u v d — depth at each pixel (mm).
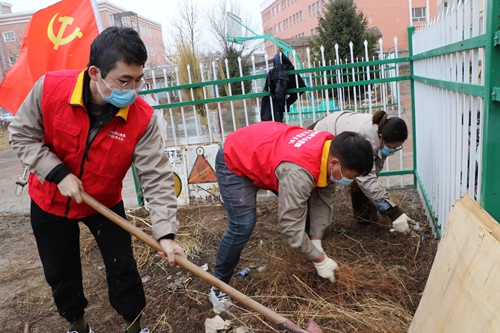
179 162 4973
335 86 4684
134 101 2045
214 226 4355
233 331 2590
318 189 2775
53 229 2205
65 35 4395
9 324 2992
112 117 1970
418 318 2006
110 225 2297
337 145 2256
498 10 1732
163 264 3602
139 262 3662
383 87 6945
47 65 4398
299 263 3027
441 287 1799
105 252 2340
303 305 2695
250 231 2674
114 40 1752
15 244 4461
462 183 2576
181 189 5016
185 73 5461
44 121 1981
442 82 2955
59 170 1985
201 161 4953
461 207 1844
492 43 1760
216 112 5922
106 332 2789
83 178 2105
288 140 2463
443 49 2836
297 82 4742
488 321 1301
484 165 1885
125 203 5418
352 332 2402
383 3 35500
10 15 36531
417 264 3096
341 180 2336
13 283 3596
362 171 2244
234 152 2574
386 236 3566
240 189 2607
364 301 2637
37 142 2045
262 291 2943
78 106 1918
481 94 1964
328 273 2557
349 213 4105
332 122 3535
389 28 36031
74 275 2371
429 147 3732
